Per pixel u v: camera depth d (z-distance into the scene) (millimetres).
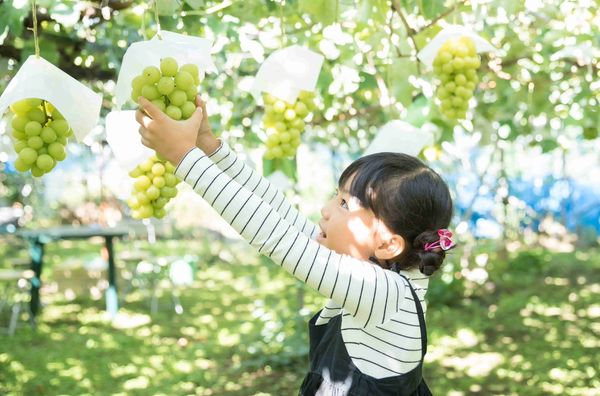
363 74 3230
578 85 3789
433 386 5176
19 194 12383
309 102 1990
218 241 12438
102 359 5891
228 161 1727
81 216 12938
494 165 9164
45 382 5266
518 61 3547
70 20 2568
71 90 1307
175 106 1354
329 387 1550
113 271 7496
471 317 7324
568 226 13086
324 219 1660
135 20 2877
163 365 5734
